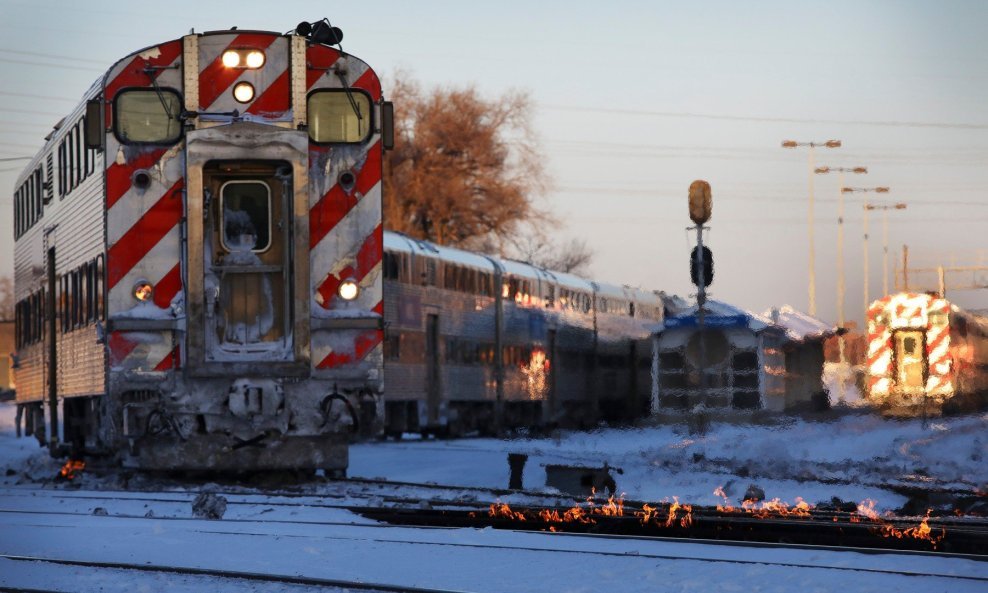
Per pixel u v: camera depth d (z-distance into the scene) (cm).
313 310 4941
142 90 4981
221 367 4862
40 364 7756
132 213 4953
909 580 2756
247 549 3391
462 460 7394
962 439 7062
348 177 4997
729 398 10994
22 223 8512
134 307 4938
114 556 3288
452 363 11619
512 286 12962
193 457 4934
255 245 4944
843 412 11769
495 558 3167
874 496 4919
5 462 8050
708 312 11206
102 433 5453
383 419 4981
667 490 5384
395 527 3866
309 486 5388
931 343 11212
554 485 5459
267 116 4962
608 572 2916
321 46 5025
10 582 2894
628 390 15925
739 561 3016
